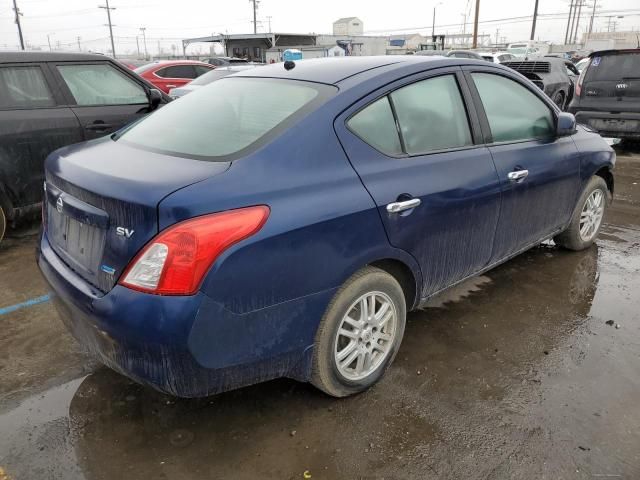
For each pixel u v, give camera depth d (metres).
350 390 2.61
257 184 2.12
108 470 2.21
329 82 2.63
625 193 6.44
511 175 3.25
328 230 2.25
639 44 12.65
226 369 2.10
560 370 2.90
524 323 3.40
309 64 3.00
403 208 2.55
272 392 2.70
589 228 4.52
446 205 2.80
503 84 3.41
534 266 4.30
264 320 2.14
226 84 3.05
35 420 2.49
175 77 12.68
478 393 2.70
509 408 2.59
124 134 2.85
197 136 2.48
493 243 3.30
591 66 8.49
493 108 3.29
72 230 2.35
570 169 3.90
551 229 3.97
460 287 3.92
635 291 3.87
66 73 4.93
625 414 2.55
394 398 2.66
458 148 2.99
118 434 2.41
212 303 1.97
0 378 2.80
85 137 4.95
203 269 1.93
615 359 3.01
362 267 2.46
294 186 2.20
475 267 3.24
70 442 2.36
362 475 2.19
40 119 4.64
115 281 2.05
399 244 2.59
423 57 3.06
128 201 1.99
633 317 3.48
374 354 2.70
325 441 2.38
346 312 2.45
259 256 2.05
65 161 2.51
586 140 4.20
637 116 8.04
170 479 2.17
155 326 1.93
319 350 2.39
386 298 2.63
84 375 2.84
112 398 2.65
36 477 2.17
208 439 2.38
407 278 2.82
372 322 2.61
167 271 1.92
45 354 3.02
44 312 3.51
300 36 34.06
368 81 2.62
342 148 2.41
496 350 3.09
